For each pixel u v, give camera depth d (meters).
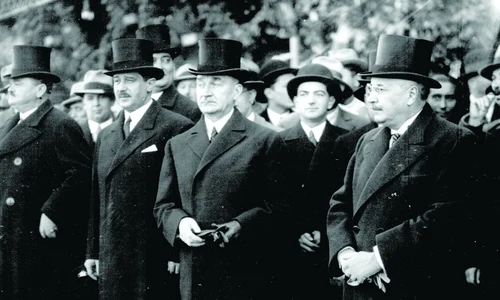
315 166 5.58
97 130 7.09
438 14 6.60
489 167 4.93
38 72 6.22
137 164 5.56
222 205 5.00
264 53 7.67
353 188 4.59
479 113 5.85
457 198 4.25
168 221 5.04
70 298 6.15
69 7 8.70
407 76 4.37
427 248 4.17
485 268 4.86
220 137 5.11
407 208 4.30
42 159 6.10
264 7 7.67
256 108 6.89
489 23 6.29
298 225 5.51
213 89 5.15
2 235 6.10
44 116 6.19
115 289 5.54
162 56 6.32
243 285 4.98
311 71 5.76
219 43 5.18
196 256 5.00
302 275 5.48
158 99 6.30
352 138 5.60
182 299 5.07
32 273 6.06
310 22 7.52
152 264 5.55
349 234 4.53
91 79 7.14
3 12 9.03
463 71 6.34
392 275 4.20
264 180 5.05
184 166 5.15
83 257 6.18
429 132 4.37
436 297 4.31
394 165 4.34
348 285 4.59
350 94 6.30
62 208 5.95
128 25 8.38
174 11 8.02
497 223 4.84
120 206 5.55
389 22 7.09
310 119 5.75
